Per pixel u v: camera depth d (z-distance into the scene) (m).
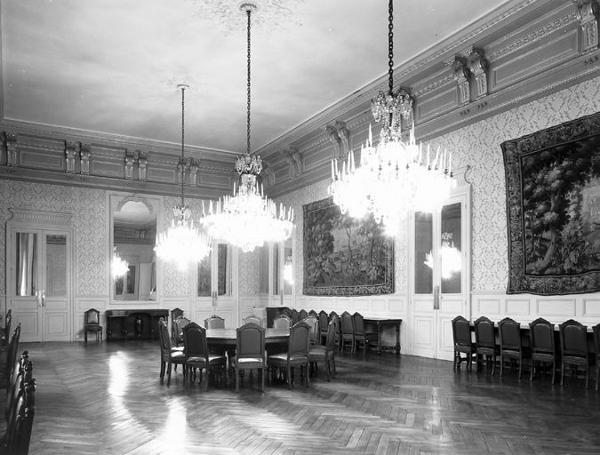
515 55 9.09
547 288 8.52
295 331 7.78
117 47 9.81
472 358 9.66
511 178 9.22
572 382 7.81
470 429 5.35
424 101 11.05
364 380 8.27
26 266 15.00
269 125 14.40
